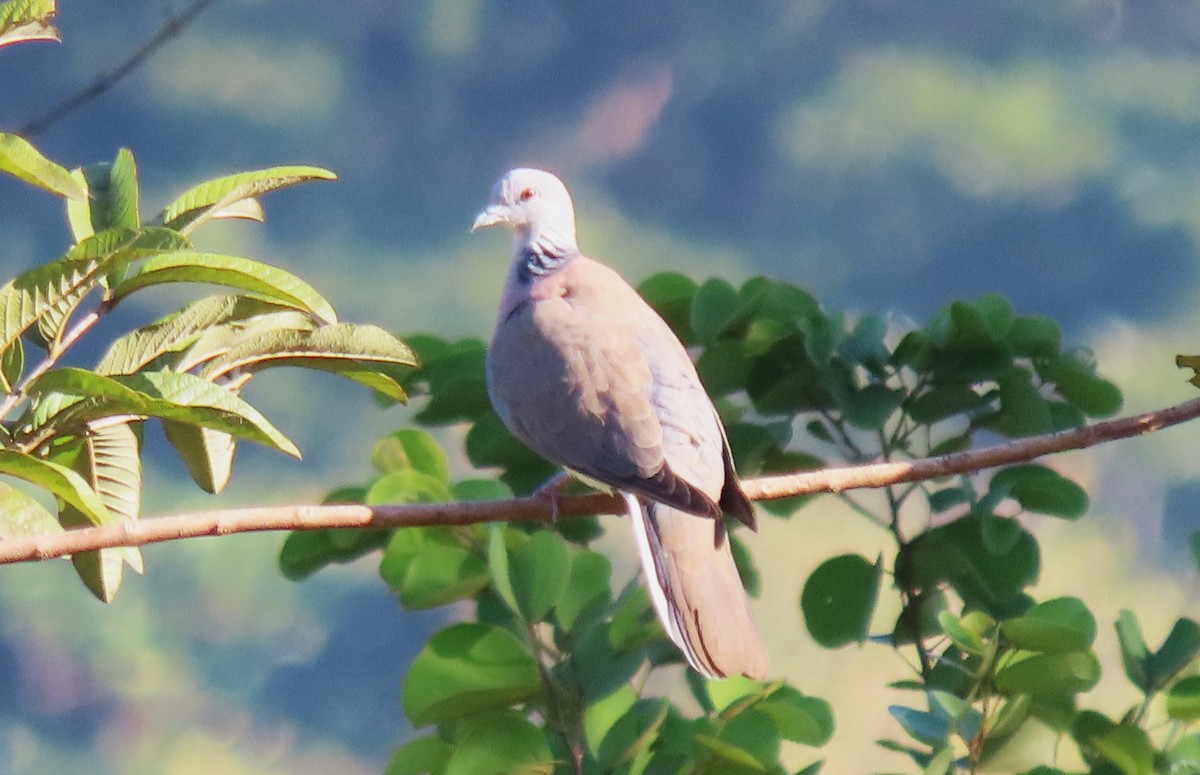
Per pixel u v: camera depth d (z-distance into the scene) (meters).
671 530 6.44
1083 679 5.94
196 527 5.22
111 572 5.76
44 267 4.96
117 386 4.95
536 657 5.83
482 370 7.25
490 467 7.39
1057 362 7.00
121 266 5.27
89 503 4.84
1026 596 6.80
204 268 5.21
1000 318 6.98
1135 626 6.30
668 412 6.72
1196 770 6.14
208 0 7.59
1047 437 6.05
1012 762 6.12
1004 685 5.99
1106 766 6.15
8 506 5.04
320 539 6.67
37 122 7.41
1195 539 6.62
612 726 5.80
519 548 6.04
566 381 6.85
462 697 5.79
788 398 7.06
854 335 6.99
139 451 5.75
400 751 6.04
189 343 5.44
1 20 5.21
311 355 5.53
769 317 6.99
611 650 5.91
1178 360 6.24
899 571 6.80
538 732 5.77
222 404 5.06
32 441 5.15
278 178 5.50
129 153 5.65
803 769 5.98
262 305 5.52
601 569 6.06
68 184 4.82
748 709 5.99
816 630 6.80
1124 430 6.04
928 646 7.01
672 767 5.83
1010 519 6.72
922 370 6.93
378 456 6.61
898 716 6.00
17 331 5.04
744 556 7.00
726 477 6.68
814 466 7.05
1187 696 6.04
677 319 7.48
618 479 6.58
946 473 6.09
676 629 6.20
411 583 6.05
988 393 6.98
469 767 5.75
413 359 5.54
